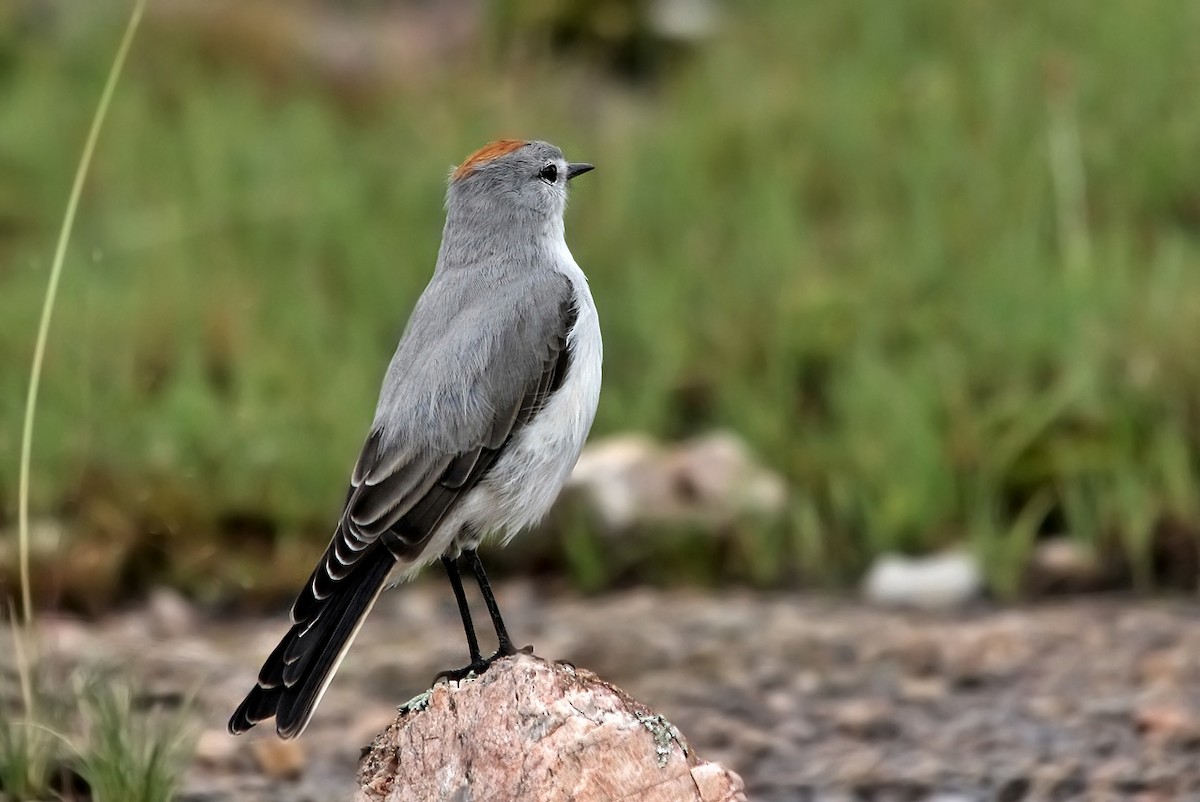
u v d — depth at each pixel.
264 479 14.28
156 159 20.70
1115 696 11.20
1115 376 14.36
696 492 13.88
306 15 26.34
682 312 16.33
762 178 18.92
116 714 9.48
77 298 16.12
